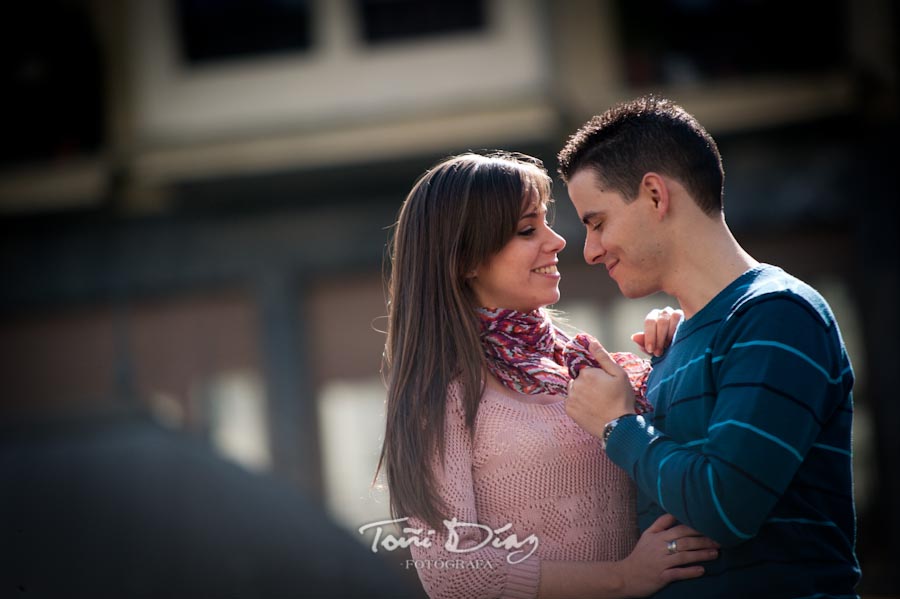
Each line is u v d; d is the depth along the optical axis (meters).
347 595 4.11
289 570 4.01
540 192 3.17
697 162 2.90
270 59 10.52
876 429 9.59
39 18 10.62
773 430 2.54
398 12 10.47
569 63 10.34
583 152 3.04
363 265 10.21
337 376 10.20
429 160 10.18
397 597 4.15
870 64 10.05
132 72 10.56
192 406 10.25
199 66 10.54
